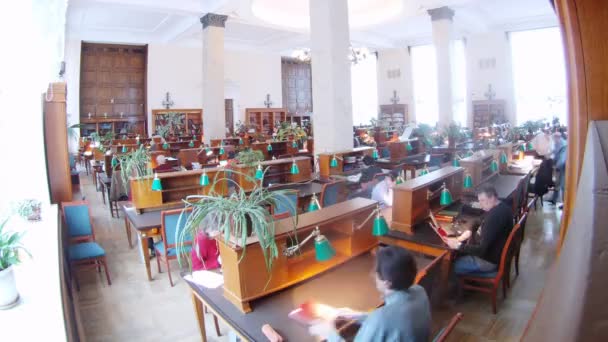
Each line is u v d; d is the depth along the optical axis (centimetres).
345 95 813
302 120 2136
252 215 215
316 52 816
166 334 317
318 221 251
